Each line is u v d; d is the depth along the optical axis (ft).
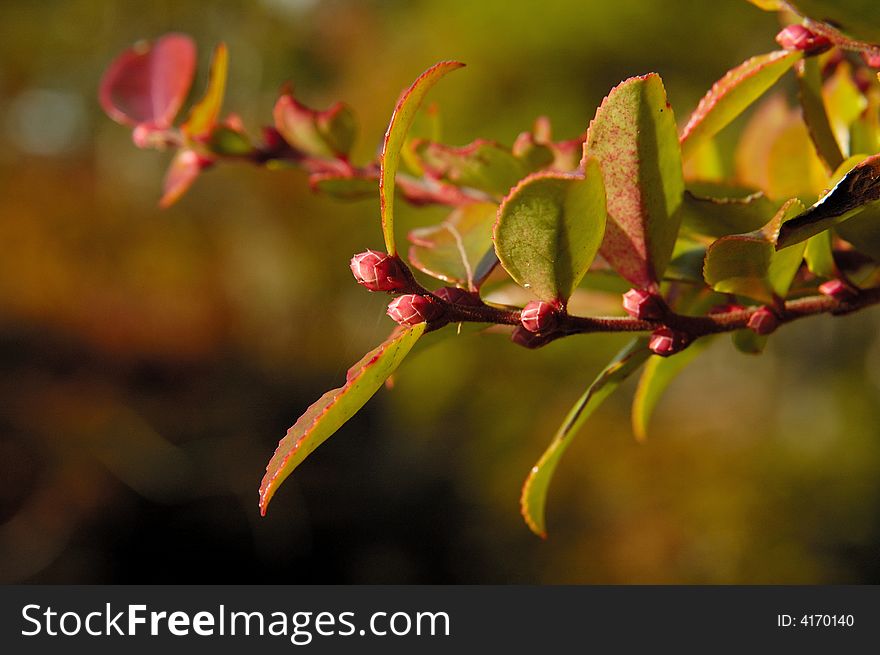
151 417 24.91
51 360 25.84
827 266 1.93
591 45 19.86
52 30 29.81
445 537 22.11
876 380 18.95
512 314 1.66
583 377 20.18
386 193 1.58
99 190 29.66
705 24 19.30
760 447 19.21
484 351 20.54
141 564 22.53
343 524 23.03
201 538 22.89
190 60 3.08
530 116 19.88
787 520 17.92
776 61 1.86
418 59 22.44
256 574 22.88
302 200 27.61
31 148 30.42
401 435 23.80
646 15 19.15
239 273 28.14
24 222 28.40
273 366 26.91
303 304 27.14
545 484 2.17
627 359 2.03
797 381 20.15
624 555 18.40
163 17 27.71
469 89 20.77
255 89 26.58
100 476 22.71
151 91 3.10
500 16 20.30
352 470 23.79
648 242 1.80
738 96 1.89
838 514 17.85
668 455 19.36
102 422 23.82
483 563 20.68
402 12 26.25
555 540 19.57
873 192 1.57
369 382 1.57
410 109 1.54
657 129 1.71
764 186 2.53
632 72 20.16
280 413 25.54
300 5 27.78
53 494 22.26
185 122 3.00
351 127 2.95
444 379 20.77
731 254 1.72
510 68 20.45
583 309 2.54
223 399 25.66
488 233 2.03
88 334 26.86
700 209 1.90
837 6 1.69
